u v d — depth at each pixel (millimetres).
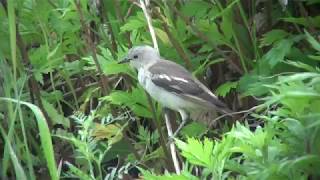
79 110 11086
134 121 11367
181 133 10445
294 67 10148
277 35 10430
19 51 10938
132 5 11500
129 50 10656
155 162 10328
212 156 7461
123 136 10547
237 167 7535
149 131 11219
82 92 11867
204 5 10828
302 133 7422
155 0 11125
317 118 7387
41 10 11320
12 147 9453
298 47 10672
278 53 10039
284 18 10445
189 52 11234
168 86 10250
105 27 11531
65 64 11352
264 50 11117
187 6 10812
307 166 7395
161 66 10414
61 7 11430
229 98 10953
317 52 10055
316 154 7379
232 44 11062
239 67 11008
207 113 10602
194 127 10305
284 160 7336
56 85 12078
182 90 10219
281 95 7289
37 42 11797
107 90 10930
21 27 11484
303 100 7430
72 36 11539
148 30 11086
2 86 9875
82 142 8961
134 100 10391
